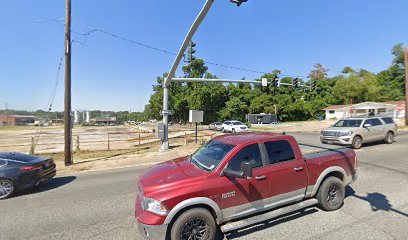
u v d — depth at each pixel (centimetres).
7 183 643
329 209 476
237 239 383
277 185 422
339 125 1366
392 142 1405
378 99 6400
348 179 511
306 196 460
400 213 462
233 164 394
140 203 377
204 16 787
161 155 1309
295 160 449
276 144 445
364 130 1239
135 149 1641
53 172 779
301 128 3531
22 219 495
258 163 415
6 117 11656
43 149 1797
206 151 462
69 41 1154
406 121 2833
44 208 555
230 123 3309
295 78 2011
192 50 1205
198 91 6819
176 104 7050
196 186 361
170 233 353
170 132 3616
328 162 484
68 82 1138
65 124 1120
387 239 372
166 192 350
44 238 412
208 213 364
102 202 582
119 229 438
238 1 643
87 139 2644
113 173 919
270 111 6525
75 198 621
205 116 7062
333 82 8006
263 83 1809
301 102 6612
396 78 6500
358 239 373
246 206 394
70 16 1154
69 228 446
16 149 1806
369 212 470
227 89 7431
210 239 364
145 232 350
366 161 923
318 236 385
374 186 625
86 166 1080
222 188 374
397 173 749
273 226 422
